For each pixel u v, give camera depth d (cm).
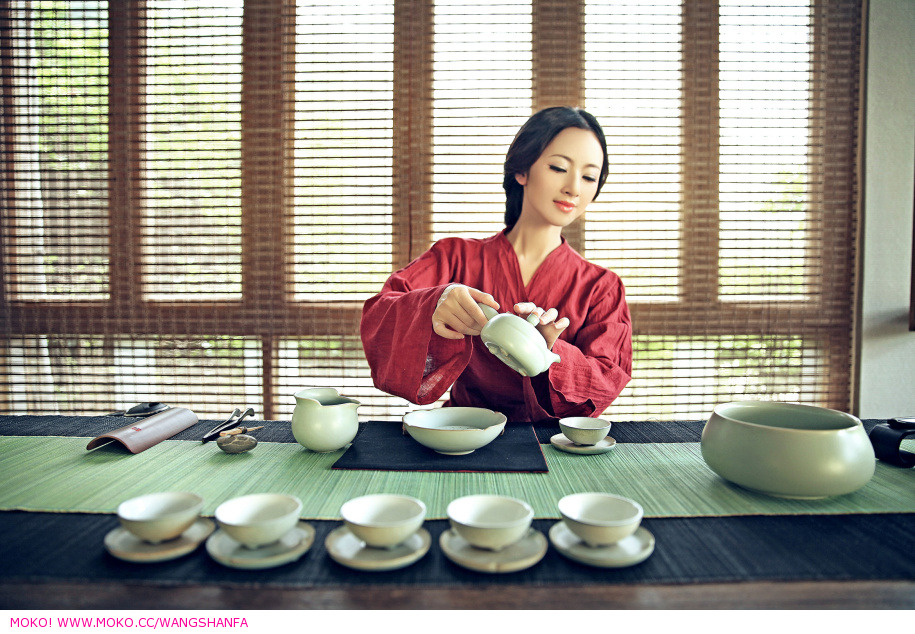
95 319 185
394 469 78
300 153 180
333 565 52
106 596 48
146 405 108
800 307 179
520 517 55
